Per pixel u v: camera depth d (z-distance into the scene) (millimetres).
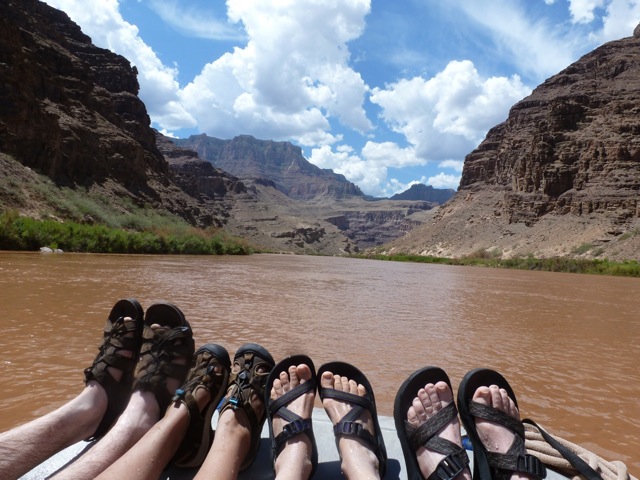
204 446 1876
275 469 1866
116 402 2133
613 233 79438
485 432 2031
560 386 4684
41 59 72625
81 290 10219
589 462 1949
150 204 76812
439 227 147750
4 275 12516
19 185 43281
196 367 2129
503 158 163125
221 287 13438
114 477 1463
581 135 108312
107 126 78250
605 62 155500
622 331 8750
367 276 25406
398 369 4945
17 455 1594
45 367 4223
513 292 18250
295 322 7648
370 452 1926
